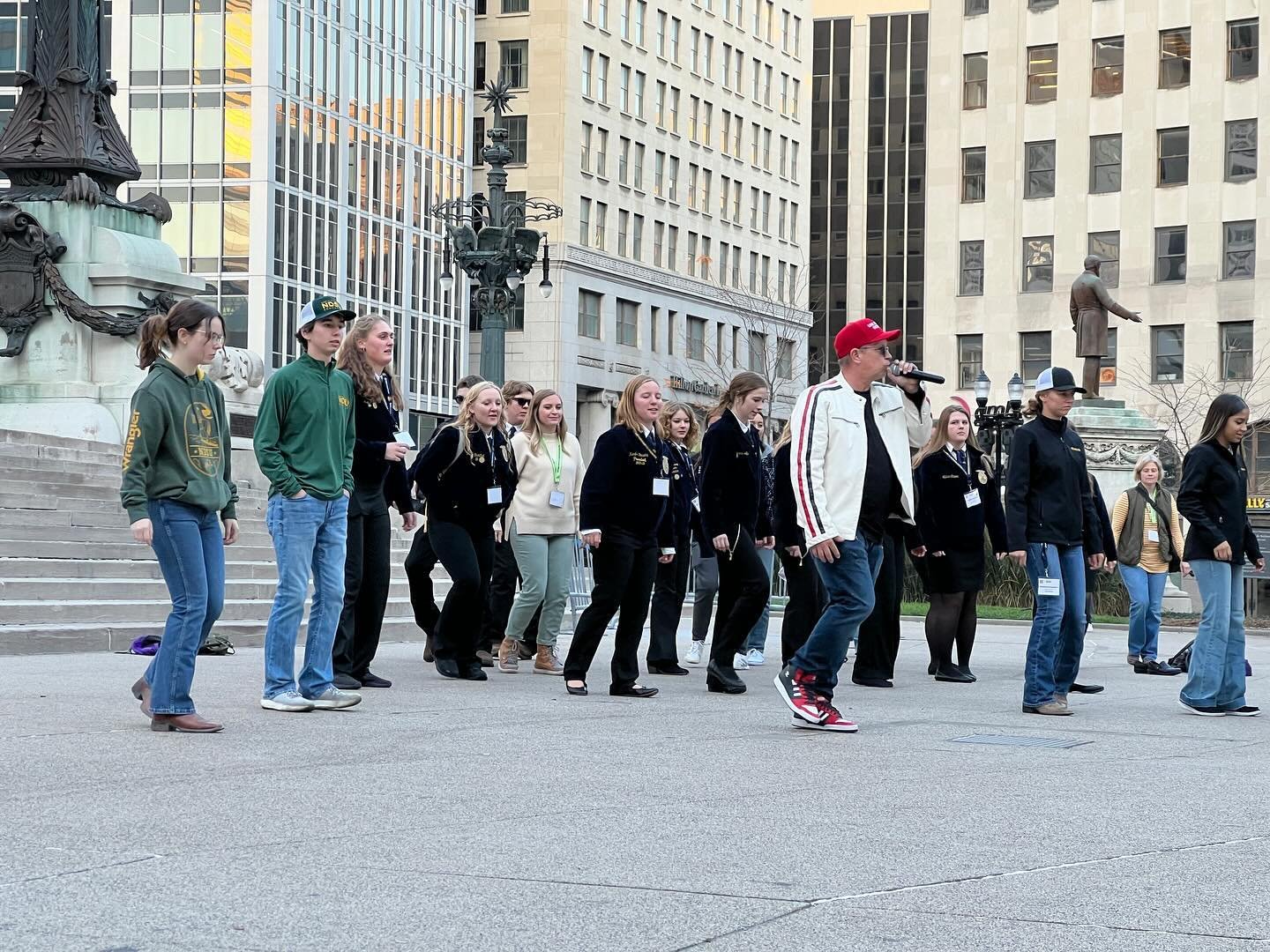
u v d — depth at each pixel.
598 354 77.88
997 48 72.25
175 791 7.21
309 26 62.44
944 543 14.77
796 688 10.03
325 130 63.78
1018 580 29.28
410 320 69.56
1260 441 65.88
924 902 5.40
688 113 85.69
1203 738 10.22
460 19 73.50
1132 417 32.00
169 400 8.92
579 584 20.39
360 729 9.52
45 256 24.64
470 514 13.16
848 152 100.06
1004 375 71.69
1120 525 16.64
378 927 4.93
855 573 9.88
